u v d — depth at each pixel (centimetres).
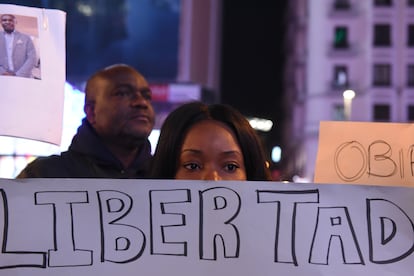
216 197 173
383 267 169
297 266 169
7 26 203
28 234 167
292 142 4312
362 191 174
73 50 2661
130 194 173
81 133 281
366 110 3519
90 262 167
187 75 2848
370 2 3550
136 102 283
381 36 3553
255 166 206
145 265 168
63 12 210
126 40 2773
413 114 3519
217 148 194
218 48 3130
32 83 204
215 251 170
